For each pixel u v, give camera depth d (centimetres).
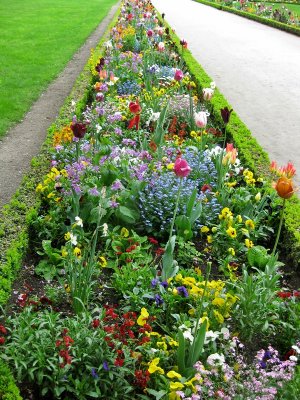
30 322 308
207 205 479
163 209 470
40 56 1192
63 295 370
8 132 716
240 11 2531
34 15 1950
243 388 279
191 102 696
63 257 396
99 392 279
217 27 2036
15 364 283
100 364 290
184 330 317
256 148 655
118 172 493
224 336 317
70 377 281
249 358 329
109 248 434
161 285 353
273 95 1032
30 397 285
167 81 909
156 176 496
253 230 463
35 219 452
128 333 312
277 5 3247
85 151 534
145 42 1184
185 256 427
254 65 1320
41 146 633
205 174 537
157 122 598
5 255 389
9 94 879
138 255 412
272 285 368
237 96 1010
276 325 348
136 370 295
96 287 386
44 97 887
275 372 293
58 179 482
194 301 350
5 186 549
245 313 341
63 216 459
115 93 815
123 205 462
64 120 687
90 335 299
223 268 409
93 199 454
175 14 2417
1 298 339
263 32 1984
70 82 985
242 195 510
